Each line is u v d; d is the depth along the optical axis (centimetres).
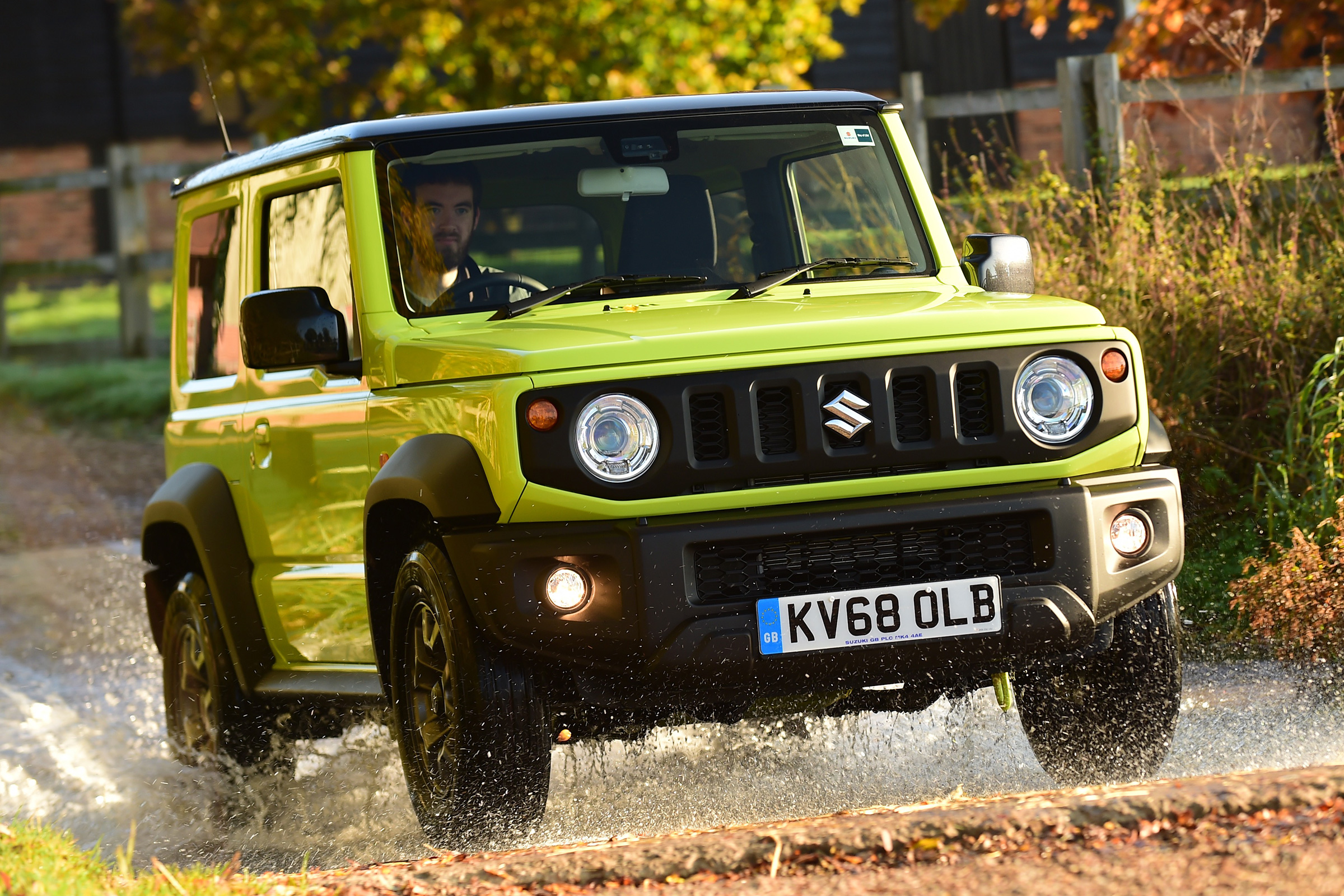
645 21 2308
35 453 2555
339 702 931
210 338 1086
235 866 723
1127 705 827
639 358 742
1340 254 1391
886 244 955
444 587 767
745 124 948
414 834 851
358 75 4031
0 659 1481
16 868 667
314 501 920
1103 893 547
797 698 802
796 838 625
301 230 957
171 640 1107
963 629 746
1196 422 1299
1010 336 773
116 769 1095
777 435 749
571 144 921
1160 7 1969
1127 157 1588
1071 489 763
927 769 885
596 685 751
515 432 734
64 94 4431
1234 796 614
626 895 604
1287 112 1811
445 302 877
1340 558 998
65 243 4709
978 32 4166
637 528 727
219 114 1132
